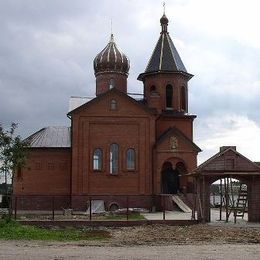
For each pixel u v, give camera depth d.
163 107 58.28
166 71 58.31
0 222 33.12
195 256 21.33
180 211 50.25
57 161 55.81
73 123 54.38
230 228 33.75
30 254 21.78
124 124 54.94
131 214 46.59
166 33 60.66
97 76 62.69
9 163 36.22
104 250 23.34
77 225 36.56
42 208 54.91
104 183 54.03
